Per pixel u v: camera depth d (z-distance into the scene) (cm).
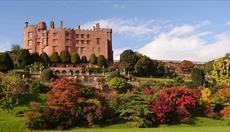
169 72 13988
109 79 11006
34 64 12450
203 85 11275
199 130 6844
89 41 15188
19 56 12700
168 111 8044
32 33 15375
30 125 7144
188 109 8656
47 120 7325
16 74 10762
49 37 15112
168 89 8806
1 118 7525
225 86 11044
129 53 13462
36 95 9100
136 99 8275
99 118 7700
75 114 7600
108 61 15250
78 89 8669
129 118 7838
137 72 13138
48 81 10500
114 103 8200
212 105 8900
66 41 15050
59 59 13962
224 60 12375
